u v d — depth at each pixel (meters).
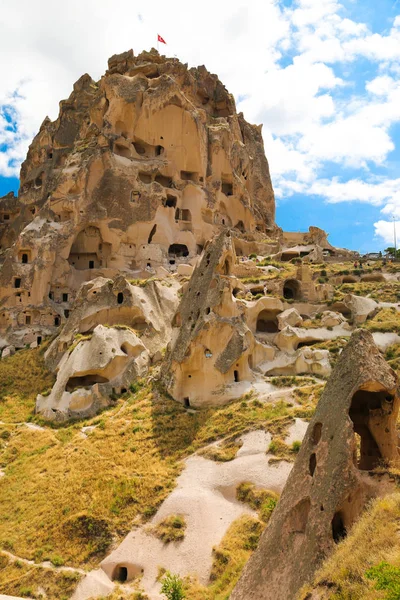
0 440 42.72
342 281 64.38
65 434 41.56
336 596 13.07
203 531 28.59
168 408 41.50
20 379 53.72
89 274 70.19
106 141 75.31
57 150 92.12
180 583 24.58
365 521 15.32
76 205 70.56
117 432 39.50
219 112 99.69
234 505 30.06
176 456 35.62
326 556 15.55
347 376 18.88
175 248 77.81
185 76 89.31
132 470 34.62
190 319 45.62
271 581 16.70
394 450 19.28
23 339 62.75
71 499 32.66
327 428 18.23
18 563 28.55
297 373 44.22
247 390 41.34
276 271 64.69
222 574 25.83
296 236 93.50
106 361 46.72
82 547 29.41
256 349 45.19
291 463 31.00
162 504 30.97
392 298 54.22
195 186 79.38
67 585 27.05
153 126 79.12
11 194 99.50
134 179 74.00
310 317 51.56
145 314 52.94
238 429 36.00
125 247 72.31
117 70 89.00
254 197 102.69
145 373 47.91
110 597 25.94
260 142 110.44
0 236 92.38
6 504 34.09
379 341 44.56
